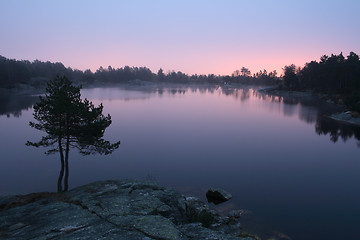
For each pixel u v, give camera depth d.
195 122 80.31
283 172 33.78
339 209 22.55
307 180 30.72
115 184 15.98
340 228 18.92
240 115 97.19
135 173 33.62
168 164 37.69
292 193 26.39
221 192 24.91
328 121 79.88
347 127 69.38
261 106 130.75
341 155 42.84
